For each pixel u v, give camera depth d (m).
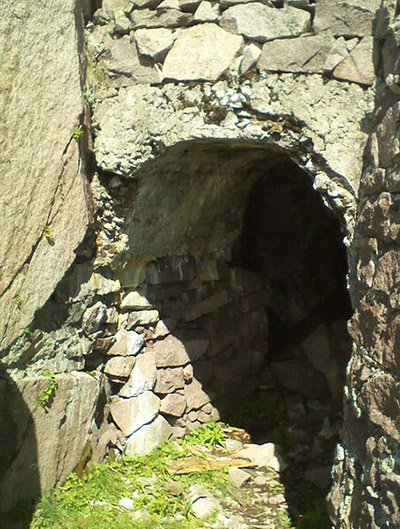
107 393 4.98
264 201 6.29
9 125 3.96
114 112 4.50
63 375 4.56
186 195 5.00
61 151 4.25
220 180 5.19
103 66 4.56
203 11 4.25
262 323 6.11
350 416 3.52
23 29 3.98
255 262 6.30
